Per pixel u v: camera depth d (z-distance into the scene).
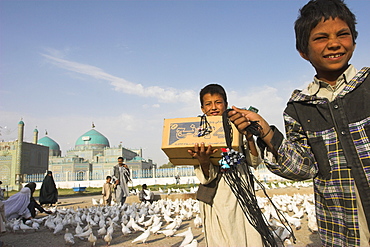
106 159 55.09
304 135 1.83
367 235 1.55
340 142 1.63
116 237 6.59
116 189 12.12
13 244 6.17
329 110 1.70
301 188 15.76
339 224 1.62
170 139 2.53
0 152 45.66
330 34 1.68
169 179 32.53
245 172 2.71
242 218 2.73
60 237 6.84
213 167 2.76
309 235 5.86
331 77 1.81
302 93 1.89
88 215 8.53
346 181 1.59
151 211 9.57
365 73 1.67
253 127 1.82
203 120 2.52
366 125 1.58
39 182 36.97
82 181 35.75
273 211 6.84
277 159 1.80
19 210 8.90
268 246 2.18
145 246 5.59
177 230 7.01
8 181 44.50
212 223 2.81
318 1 1.77
